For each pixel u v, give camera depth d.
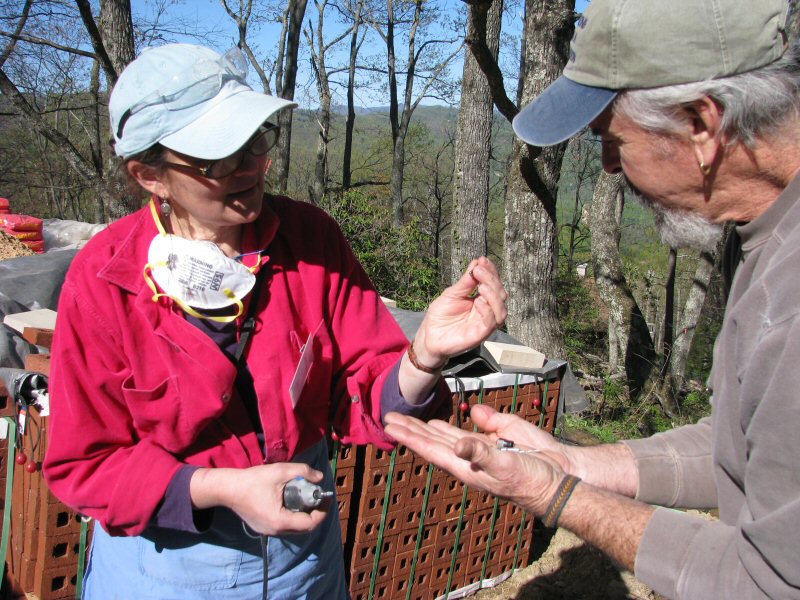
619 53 1.31
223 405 1.55
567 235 30.91
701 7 1.24
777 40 1.24
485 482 1.46
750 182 1.31
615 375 12.20
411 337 3.75
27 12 14.22
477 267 1.60
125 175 1.58
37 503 2.48
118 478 1.53
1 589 2.65
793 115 1.24
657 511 1.40
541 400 3.70
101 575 1.76
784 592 1.14
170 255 1.54
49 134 9.93
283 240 1.72
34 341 2.91
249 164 1.47
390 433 1.56
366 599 3.34
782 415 1.12
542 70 7.46
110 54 10.55
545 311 8.30
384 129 33.12
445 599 3.66
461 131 13.31
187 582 1.65
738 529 1.24
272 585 1.71
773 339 1.15
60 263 4.34
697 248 1.44
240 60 1.59
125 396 1.52
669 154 1.35
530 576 3.98
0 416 2.60
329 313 1.76
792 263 1.17
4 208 9.02
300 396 1.66
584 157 24.58
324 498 1.46
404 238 12.65
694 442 1.75
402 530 3.38
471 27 6.61
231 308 1.61
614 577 4.05
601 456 1.74
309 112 28.27
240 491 1.46
